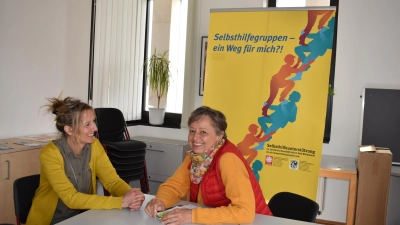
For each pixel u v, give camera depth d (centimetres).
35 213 199
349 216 329
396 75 379
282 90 299
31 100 354
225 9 316
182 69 482
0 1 316
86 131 197
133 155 358
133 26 471
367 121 364
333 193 400
